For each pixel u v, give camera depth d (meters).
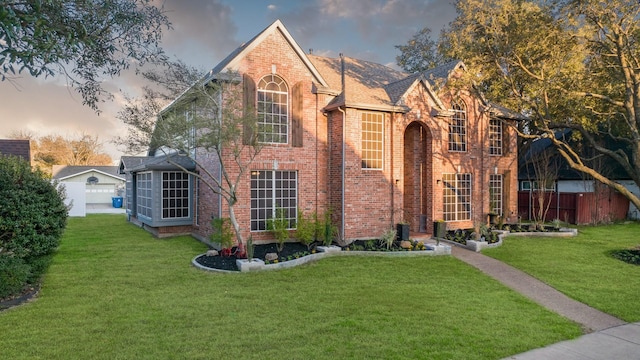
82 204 29.88
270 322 7.99
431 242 17.33
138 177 22.53
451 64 20.97
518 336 7.66
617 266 13.54
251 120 13.25
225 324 7.84
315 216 16.12
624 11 14.41
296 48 16.44
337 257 14.18
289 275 11.73
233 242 15.20
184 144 13.54
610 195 25.84
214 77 13.80
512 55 18.00
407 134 20.31
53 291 9.84
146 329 7.52
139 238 18.23
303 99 16.78
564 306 9.70
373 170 17.11
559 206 25.59
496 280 11.75
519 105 19.25
